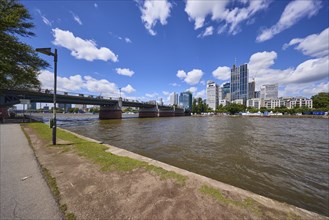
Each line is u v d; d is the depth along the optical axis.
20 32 19.12
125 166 5.86
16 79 21.97
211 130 29.69
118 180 4.79
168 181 4.68
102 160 6.51
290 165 10.54
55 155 7.36
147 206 3.51
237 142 18.12
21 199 3.77
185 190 4.16
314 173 9.19
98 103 56.81
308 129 32.28
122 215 3.24
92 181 4.73
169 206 3.50
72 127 32.59
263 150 14.45
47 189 4.26
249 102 168.50
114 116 60.72
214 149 14.77
